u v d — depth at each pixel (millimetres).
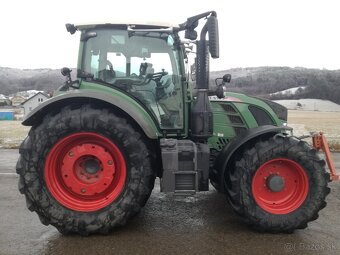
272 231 4066
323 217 4656
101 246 3684
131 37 4414
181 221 4422
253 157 4070
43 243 3760
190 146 4105
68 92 4004
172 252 3545
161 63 4465
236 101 4875
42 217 3994
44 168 3977
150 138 4027
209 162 4434
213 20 4031
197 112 4344
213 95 4859
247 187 4062
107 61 4434
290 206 4113
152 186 4066
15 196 5527
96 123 3895
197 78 4344
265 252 3562
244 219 4094
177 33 4426
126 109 3943
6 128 22906
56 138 3930
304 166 4098
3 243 3760
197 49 4324
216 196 5543
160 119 4492
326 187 4121
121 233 4027
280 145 4070
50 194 3984
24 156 3969
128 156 3965
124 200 3951
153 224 4309
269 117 4898
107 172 4039
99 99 3920
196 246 3688
